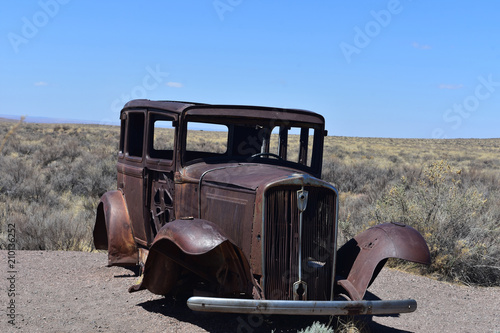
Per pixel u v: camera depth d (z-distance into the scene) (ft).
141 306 20.03
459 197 32.07
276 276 16.74
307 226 17.26
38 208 43.06
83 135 182.60
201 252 15.58
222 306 15.24
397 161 150.71
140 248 23.48
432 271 29.32
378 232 19.06
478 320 21.43
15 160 73.20
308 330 17.02
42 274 24.50
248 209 17.06
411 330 19.56
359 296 16.99
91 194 54.39
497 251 29.48
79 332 17.02
